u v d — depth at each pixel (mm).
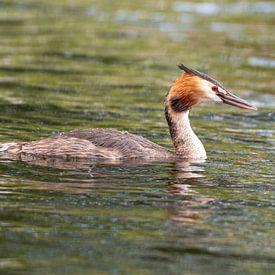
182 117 17516
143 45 31375
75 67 27328
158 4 40344
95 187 14734
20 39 31641
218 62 28859
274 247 12266
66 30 33781
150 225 12906
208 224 13086
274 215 13617
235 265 11570
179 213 13547
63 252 11812
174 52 30250
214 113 22297
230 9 39156
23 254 11695
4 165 15953
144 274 11164
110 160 16547
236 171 16250
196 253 11953
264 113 22375
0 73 25969
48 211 13406
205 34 33688
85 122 20219
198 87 17453
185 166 16469
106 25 35062
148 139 18969
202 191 14766
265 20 36750
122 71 27016
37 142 16891
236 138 19422
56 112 21188
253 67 28375
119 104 22516
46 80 25234
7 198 13977
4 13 36969
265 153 17938
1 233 12422
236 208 13914
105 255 11766
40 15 36906
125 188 14758
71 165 16109
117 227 12812
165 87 24938
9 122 19797
